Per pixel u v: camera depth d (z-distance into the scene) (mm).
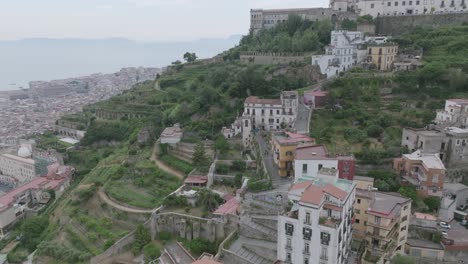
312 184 66500
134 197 109625
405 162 95438
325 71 158875
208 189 97562
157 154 130375
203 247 81750
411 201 76562
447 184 95875
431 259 73062
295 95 126312
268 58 187250
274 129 127000
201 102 149000
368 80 138375
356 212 73125
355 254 70250
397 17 192875
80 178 164000
